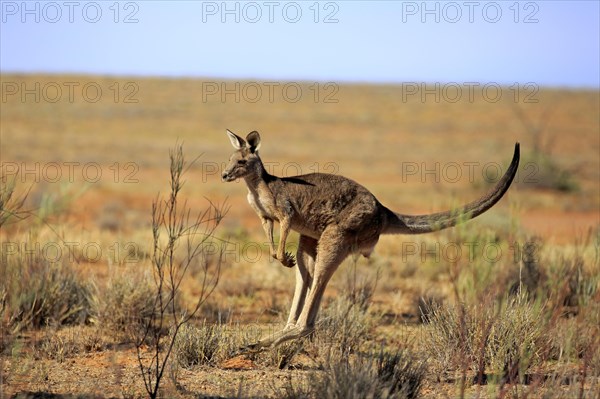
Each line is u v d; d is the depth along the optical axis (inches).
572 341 1397.6
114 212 4074.8
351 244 1444.4
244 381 1282.0
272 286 2269.9
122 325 1621.6
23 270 1747.0
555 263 2018.9
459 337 1427.2
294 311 1462.8
